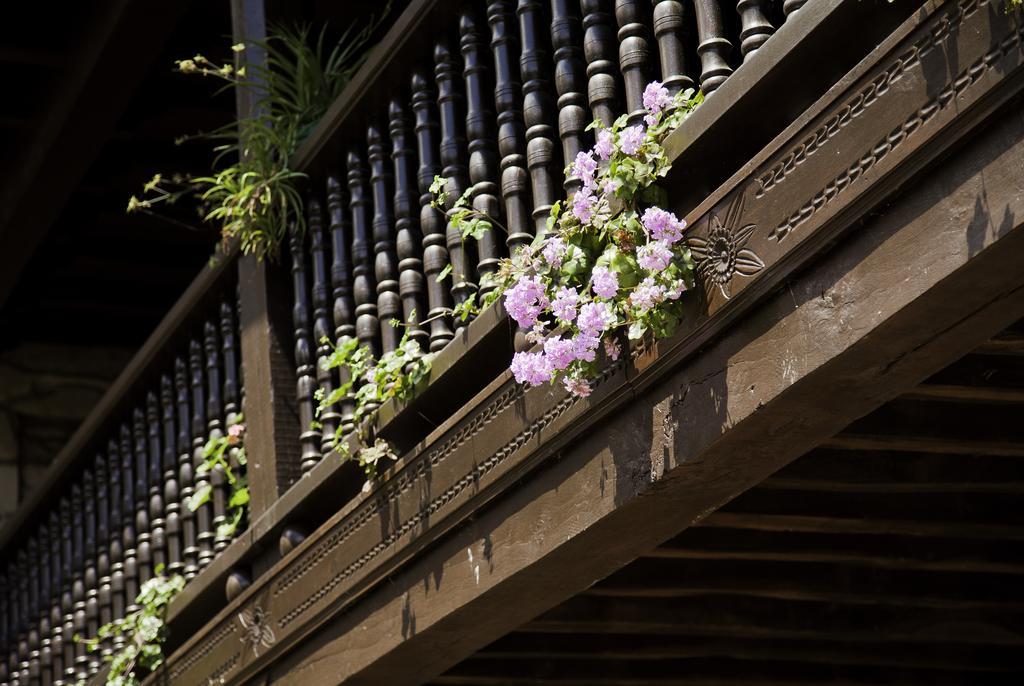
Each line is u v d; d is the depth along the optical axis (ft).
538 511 12.28
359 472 15.58
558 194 12.56
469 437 13.10
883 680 17.66
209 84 29.22
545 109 12.63
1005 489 12.69
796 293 9.73
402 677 15.30
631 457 11.18
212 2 27.25
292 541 16.56
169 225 33.86
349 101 15.92
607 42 11.94
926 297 8.78
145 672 21.20
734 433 10.24
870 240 9.18
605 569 12.56
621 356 11.16
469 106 13.83
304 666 16.28
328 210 17.20
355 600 15.15
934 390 11.07
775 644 16.25
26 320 36.35
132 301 36.68
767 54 9.82
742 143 10.59
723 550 13.46
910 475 12.45
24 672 27.96
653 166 10.77
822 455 12.26
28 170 26.27
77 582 25.50
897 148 8.81
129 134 28.99
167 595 19.92
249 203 17.49
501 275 12.16
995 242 8.28
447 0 14.14
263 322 17.88
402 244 15.10
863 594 14.60
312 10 20.48
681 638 16.10
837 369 9.51
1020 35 8.05
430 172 14.69
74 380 36.96
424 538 13.76
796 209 9.60
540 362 10.94
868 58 9.06
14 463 35.58
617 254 10.69
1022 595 15.17
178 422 22.16
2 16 24.38
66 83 24.54
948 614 15.66
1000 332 10.10
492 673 16.67
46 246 32.76
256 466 17.74
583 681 16.94
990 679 17.87
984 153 8.41
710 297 10.30
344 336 16.01
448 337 14.07
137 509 23.00
